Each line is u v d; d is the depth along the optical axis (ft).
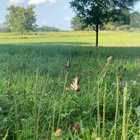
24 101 12.01
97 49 49.98
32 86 15.24
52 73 19.53
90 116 10.62
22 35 145.07
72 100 11.72
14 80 16.16
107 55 37.22
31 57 30.32
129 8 92.22
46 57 30.55
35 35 155.33
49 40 129.39
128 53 40.37
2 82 16.07
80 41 130.00
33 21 145.07
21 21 143.02
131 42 126.21
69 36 167.53
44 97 12.26
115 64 22.40
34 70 20.07
